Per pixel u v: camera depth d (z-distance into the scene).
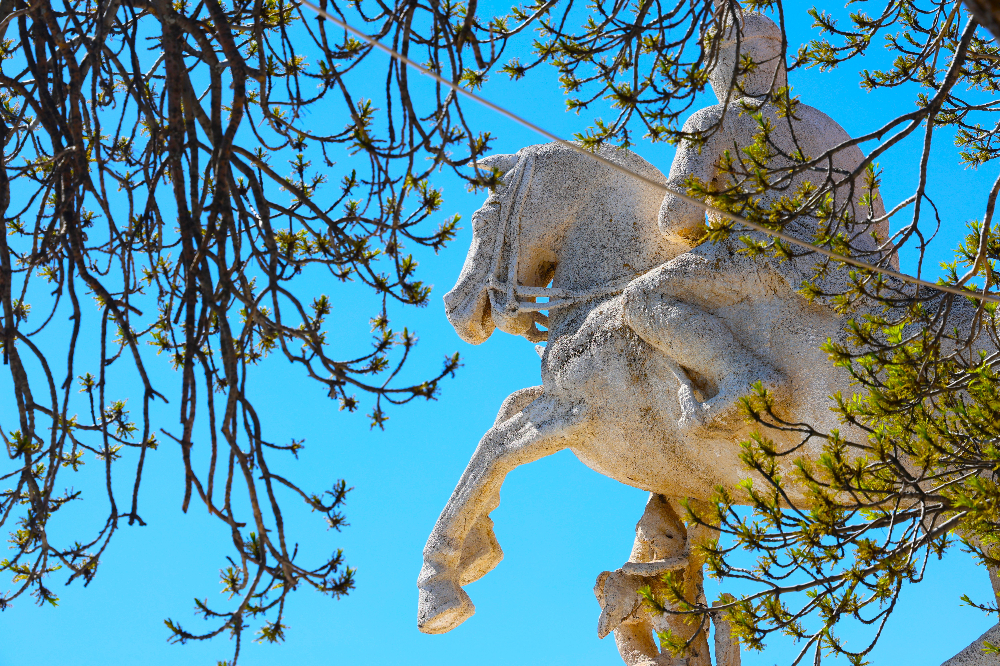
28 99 14.30
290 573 12.72
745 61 18.48
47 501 13.16
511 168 28.44
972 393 17.52
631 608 25.11
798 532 17.34
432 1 14.29
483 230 28.02
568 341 26.08
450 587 26.53
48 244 14.09
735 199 17.75
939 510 17.62
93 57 13.51
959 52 15.24
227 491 12.43
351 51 14.56
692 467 24.84
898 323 18.66
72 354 13.01
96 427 13.74
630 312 24.53
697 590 25.17
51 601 14.02
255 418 12.81
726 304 23.98
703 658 25.05
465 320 27.61
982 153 23.30
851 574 17.31
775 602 17.84
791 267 23.30
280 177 13.80
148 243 13.97
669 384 24.48
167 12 13.40
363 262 13.96
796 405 22.94
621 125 18.41
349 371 13.95
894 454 18.58
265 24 14.82
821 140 24.31
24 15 14.26
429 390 13.72
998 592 21.14
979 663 21.16
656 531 25.84
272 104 15.06
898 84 21.39
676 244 25.58
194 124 13.66
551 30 18.58
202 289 12.61
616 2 18.25
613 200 27.05
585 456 26.44
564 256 27.55
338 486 13.55
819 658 17.91
